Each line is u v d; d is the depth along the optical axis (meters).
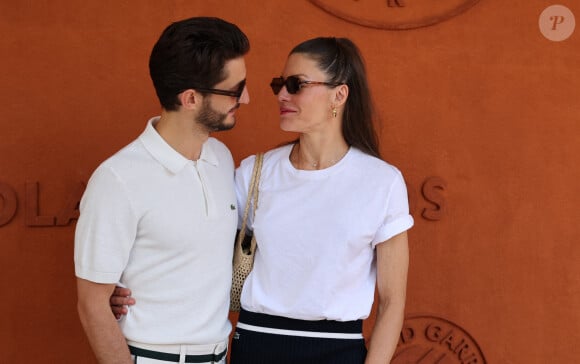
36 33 3.80
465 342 4.09
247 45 2.70
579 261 4.10
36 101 3.80
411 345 4.07
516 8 4.08
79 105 3.84
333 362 2.74
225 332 2.78
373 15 4.01
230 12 3.95
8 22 3.78
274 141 3.99
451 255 4.07
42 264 3.82
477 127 4.08
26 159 3.79
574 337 4.11
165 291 2.65
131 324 2.66
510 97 4.09
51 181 3.82
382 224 2.79
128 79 3.87
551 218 4.10
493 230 4.09
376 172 2.81
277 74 3.98
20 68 3.79
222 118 2.68
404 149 4.04
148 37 3.88
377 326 2.80
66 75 3.82
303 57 2.81
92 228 2.54
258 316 2.81
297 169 2.89
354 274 2.77
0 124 3.78
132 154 2.63
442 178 4.07
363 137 2.89
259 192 2.92
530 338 4.10
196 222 2.66
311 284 2.73
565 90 4.09
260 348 2.77
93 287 2.56
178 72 2.59
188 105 2.63
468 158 4.08
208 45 2.58
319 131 2.85
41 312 3.83
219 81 2.62
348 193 2.79
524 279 4.09
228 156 2.98
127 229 2.57
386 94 4.03
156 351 2.66
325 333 2.75
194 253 2.66
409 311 4.06
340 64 2.82
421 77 4.05
